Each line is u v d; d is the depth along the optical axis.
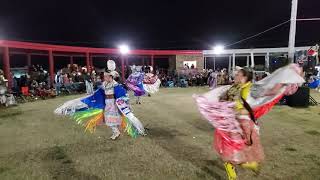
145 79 15.39
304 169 5.09
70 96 16.64
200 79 23.59
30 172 5.12
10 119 9.87
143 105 12.61
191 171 5.04
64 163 5.52
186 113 10.53
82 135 7.47
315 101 12.18
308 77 18.39
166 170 5.09
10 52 18.08
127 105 6.84
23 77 15.72
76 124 8.80
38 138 7.30
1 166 5.42
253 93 4.45
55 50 19.19
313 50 15.54
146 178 4.79
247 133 4.27
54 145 6.66
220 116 4.35
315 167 5.17
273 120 9.12
